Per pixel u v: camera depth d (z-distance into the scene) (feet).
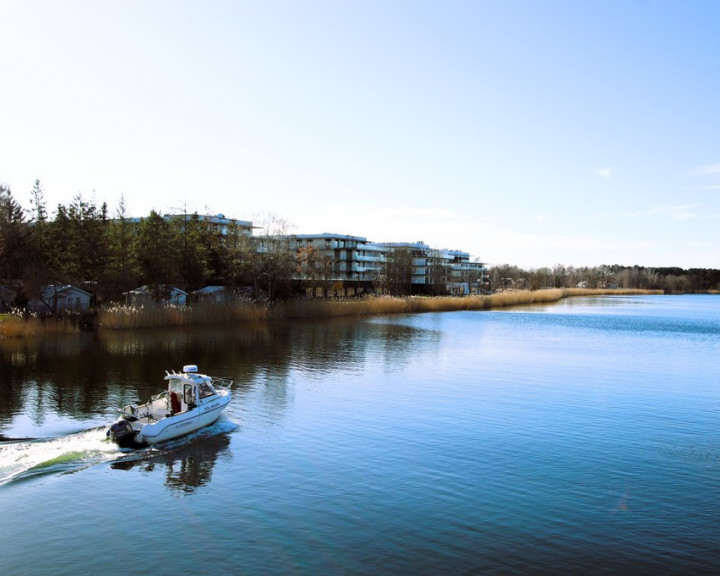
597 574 52.70
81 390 119.75
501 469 79.36
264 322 274.98
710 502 69.10
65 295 245.24
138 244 270.87
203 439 90.38
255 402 114.93
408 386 133.18
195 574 51.72
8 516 62.69
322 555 55.31
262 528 60.70
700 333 263.49
